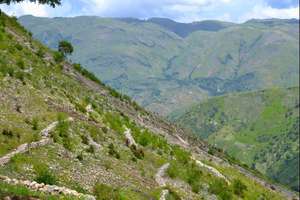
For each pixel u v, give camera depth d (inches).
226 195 1724.9
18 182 913.5
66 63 2645.2
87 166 1282.0
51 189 938.1
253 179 2647.6
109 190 1157.7
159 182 1491.1
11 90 1565.0
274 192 2522.1
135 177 1417.3
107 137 1640.0
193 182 1659.7
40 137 1294.3
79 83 2361.0
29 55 2148.1
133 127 2010.3
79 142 1421.0
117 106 2389.3
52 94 1779.0
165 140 2193.7
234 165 2817.4
